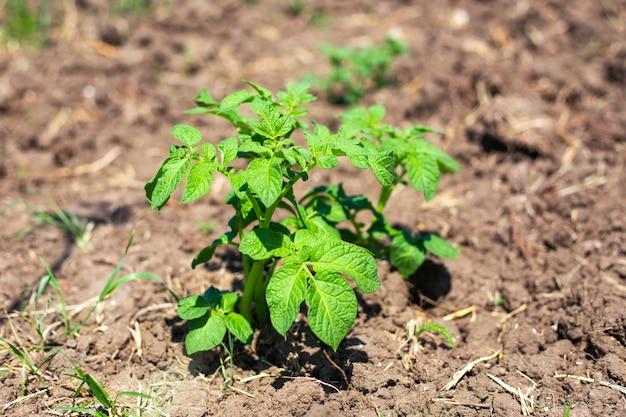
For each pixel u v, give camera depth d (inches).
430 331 43.8
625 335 42.1
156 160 54.9
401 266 43.7
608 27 66.8
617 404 40.1
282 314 37.2
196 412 40.0
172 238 48.6
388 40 59.1
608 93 58.3
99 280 46.1
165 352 42.6
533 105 55.3
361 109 44.5
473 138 55.1
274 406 39.9
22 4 66.7
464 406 40.4
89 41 65.5
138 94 59.2
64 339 43.0
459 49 62.8
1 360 41.9
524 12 67.4
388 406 40.3
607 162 52.3
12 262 47.1
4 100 57.4
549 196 50.4
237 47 67.0
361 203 43.1
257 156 41.1
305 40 69.0
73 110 57.8
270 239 38.3
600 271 45.9
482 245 48.3
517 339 43.3
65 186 52.8
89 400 40.5
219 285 45.8
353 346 42.4
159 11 70.4
